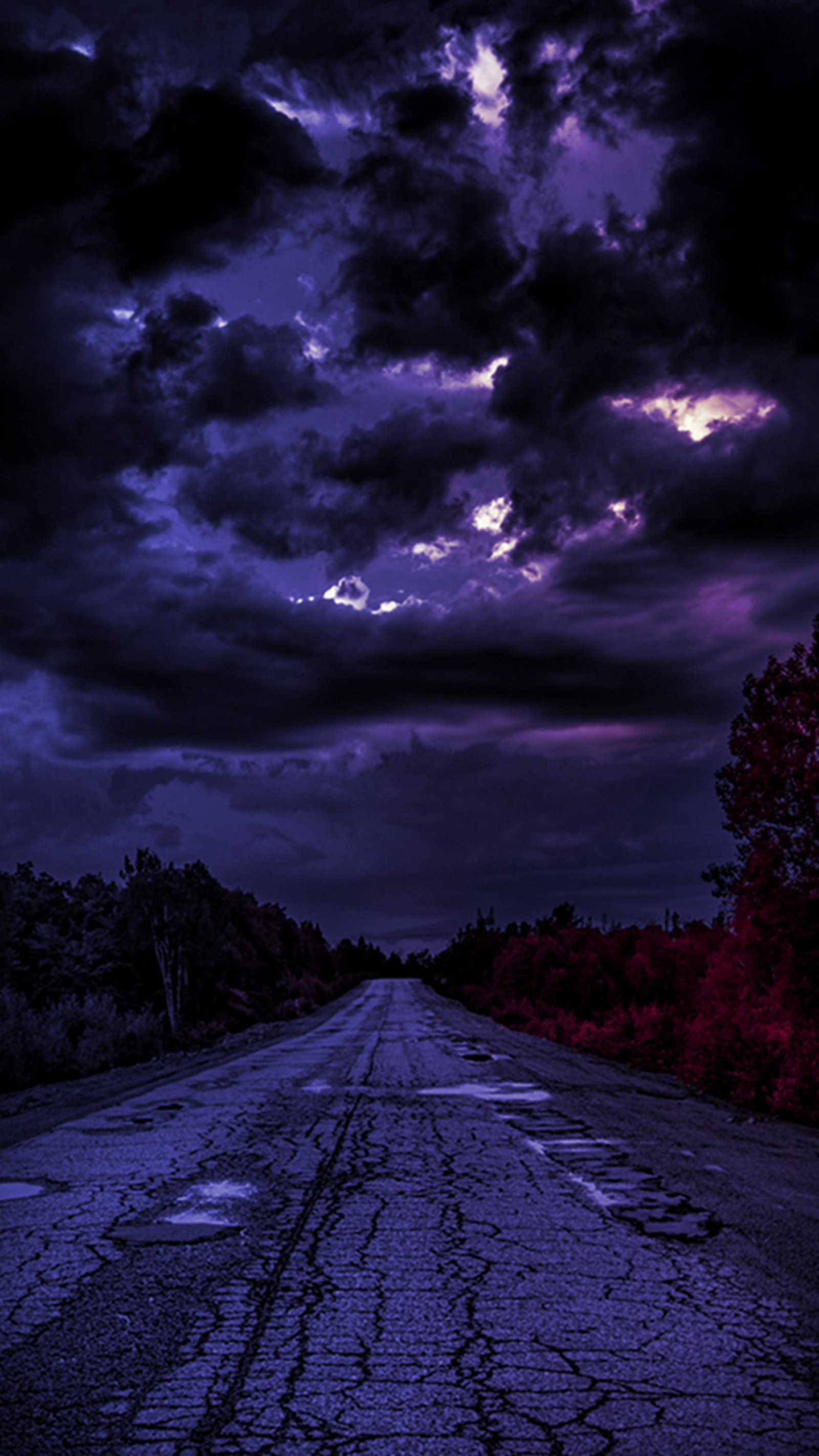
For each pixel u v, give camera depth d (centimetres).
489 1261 605
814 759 1410
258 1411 384
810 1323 491
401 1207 761
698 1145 1062
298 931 8294
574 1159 970
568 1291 545
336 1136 1123
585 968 4081
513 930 8388
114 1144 1075
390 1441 357
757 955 1573
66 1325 489
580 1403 392
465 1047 2675
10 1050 2034
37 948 4112
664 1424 373
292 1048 2756
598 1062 2225
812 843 1402
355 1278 571
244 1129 1180
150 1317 502
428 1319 497
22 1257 621
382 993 9525
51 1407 388
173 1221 717
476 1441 358
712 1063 1561
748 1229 686
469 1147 1040
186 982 4372
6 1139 1120
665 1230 684
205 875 5731
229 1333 477
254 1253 628
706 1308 515
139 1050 2786
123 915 4378
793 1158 991
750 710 1476
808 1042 1377
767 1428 370
